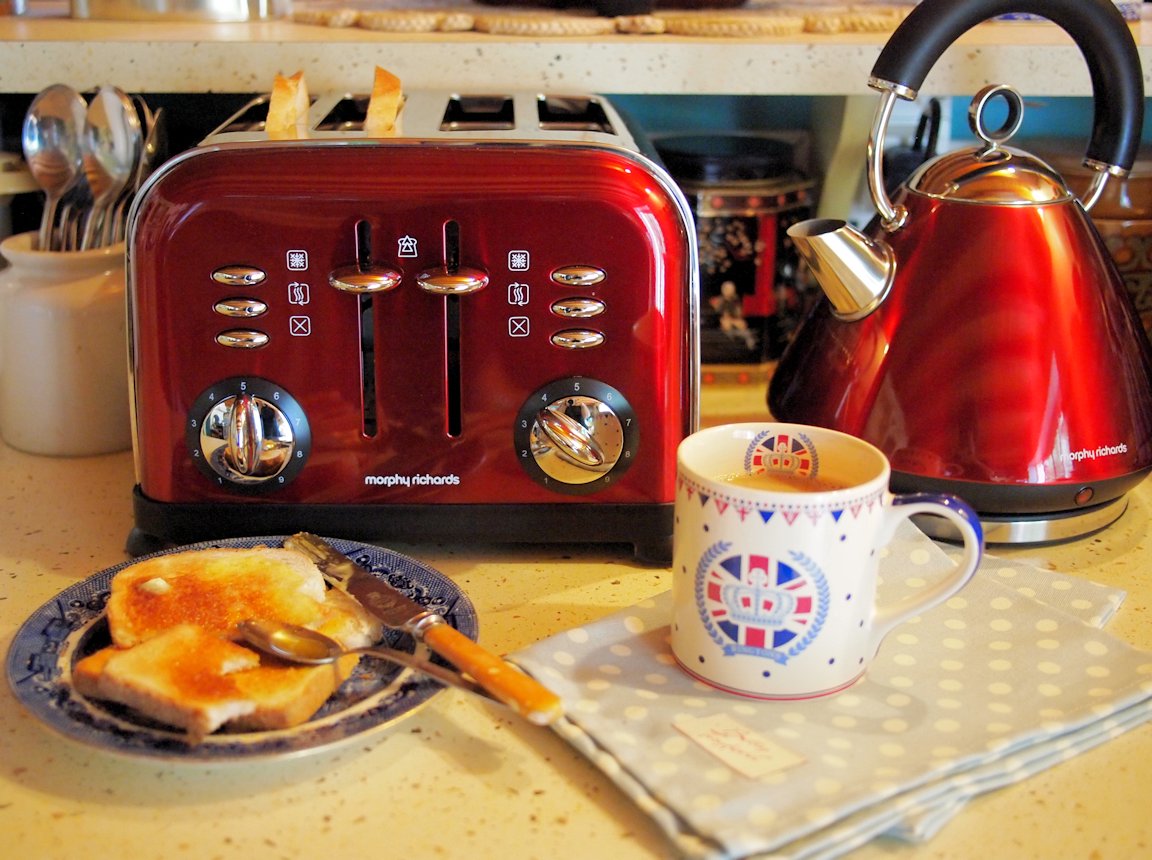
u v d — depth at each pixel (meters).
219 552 0.61
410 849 0.45
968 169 0.67
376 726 0.48
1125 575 0.66
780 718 0.51
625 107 1.05
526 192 0.61
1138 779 0.49
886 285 0.68
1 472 0.79
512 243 0.62
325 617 0.55
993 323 0.65
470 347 0.63
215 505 0.65
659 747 0.49
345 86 0.84
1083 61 0.83
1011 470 0.66
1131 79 0.67
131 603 0.55
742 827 0.43
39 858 0.44
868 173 0.68
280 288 0.62
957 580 0.53
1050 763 0.49
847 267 0.67
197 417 0.64
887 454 0.68
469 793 0.48
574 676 0.54
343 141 0.62
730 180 0.90
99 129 0.78
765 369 0.95
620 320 0.63
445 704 0.54
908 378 0.67
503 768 0.49
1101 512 0.70
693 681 0.54
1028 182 0.66
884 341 0.68
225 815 0.46
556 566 0.67
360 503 0.66
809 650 0.51
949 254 0.66
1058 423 0.65
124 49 0.83
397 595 0.57
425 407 0.64
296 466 0.65
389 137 0.62
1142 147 0.99
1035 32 0.89
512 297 0.62
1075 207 0.67
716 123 1.05
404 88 0.84
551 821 0.46
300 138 0.62
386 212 0.61
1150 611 0.62
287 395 0.64
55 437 0.81
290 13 0.97
